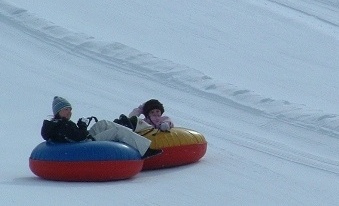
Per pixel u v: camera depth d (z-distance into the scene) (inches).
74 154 666.2
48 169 667.4
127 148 682.8
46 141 696.4
